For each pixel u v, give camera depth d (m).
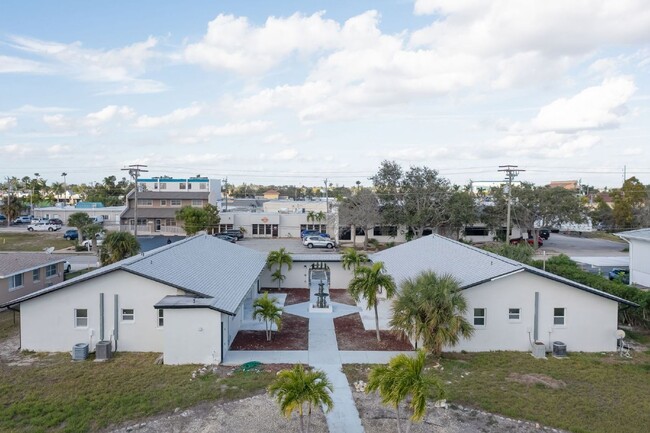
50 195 137.88
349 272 34.28
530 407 15.17
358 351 20.39
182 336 18.83
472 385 16.84
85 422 13.86
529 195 57.47
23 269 28.83
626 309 24.83
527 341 20.88
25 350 20.34
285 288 34.06
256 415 14.40
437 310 18.83
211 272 24.75
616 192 68.62
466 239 62.19
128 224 72.38
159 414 14.49
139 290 20.30
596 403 15.53
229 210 82.88
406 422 14.06
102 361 19.09
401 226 60.53
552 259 33.19
